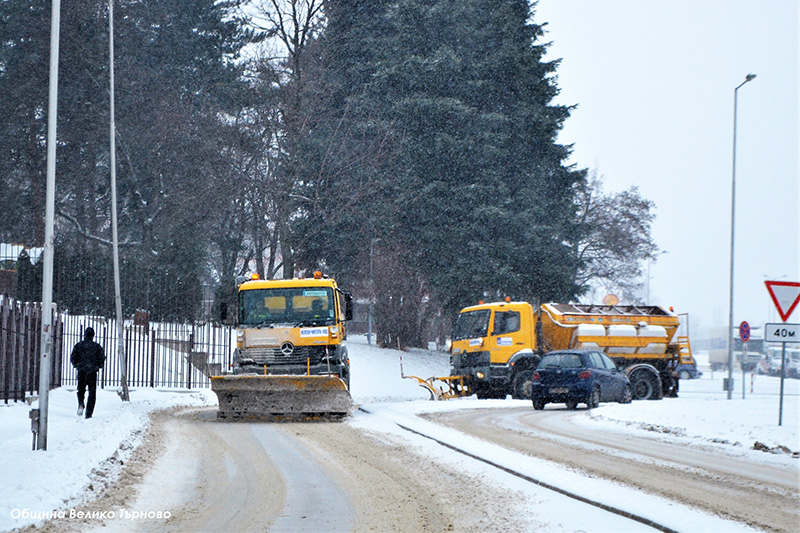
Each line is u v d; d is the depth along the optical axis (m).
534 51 60.56
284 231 51.53
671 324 39.00
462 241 53.19
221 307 25.19
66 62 55.66
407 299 56.56
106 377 37.88
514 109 57.78
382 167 54.75
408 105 53.84
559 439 18.78
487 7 58.69
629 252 74.69
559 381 29.33
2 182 56.38
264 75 52.53
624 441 18.64
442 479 12.91
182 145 55.91
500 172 56.38
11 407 21.28
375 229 53.59
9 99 55.66
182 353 38.47
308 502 11.12
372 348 54.41
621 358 38.28
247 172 53.28
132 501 11.01
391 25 57.34
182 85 62.53
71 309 40.56
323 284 24.69
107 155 59.62
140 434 18.61
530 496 11.36
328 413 23.75
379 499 11.33
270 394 23.22
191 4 63.69
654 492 11.72
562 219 59.59
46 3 55.16
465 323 37.88
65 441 15.91
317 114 54.66
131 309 41.28
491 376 36.50
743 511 10.49
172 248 55.06
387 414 25.06
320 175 52.25
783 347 20.56
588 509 10.45
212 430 20.28
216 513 10.39
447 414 26.22
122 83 56.62
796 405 27.22
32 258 41.91
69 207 61.03
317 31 54.44
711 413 23.91
